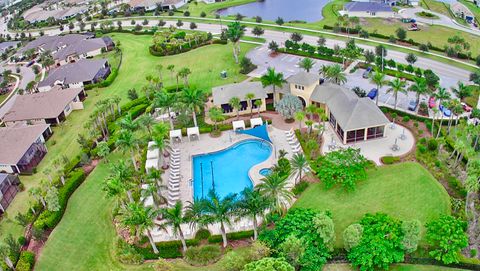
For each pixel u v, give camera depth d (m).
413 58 100.62
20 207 68.75
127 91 109.31
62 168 75.62
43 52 153.25
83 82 115.88
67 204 67.50
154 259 55.50
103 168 75.50
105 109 87.44
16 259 56.44
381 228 53.41
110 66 128.38
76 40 153.88
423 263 51.16
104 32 167.62
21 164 77.56
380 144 73.75
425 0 175.50
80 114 99.94
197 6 198.25
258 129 77.31
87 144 81.62
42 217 63.25
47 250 58.66
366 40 126.75
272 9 189.88
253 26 150.75
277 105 81.88
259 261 46.28
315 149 72.75
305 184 65.25
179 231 54.00
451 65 105.25
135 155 78.44
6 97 121.06
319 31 138.75
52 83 116.62
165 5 193.62
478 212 57.44
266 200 53.38
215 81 107.75
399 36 122.62
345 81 89.88
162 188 64.75
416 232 49.62
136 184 63.75
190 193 66.81
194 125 86.06
